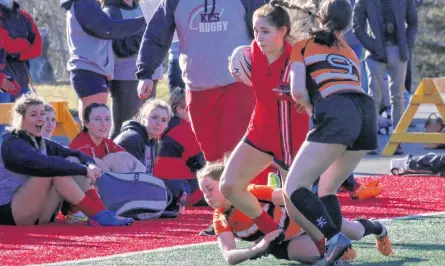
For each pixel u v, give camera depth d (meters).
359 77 17.08
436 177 33.25
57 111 34.25
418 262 18.27
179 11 25.52
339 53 16.92
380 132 49.53
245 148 17.86
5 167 24.16
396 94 42.75
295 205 16.53
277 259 18.83
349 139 16.42
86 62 30.66
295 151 17.92
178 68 39.09
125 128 27.39
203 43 25.55
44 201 24.50
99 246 21.28
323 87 16.61
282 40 17.64
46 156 23.91
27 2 94.88
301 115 17.78
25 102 24.03
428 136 40.72
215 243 21.17
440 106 41.44
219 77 25.44
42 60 94.06
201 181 18.14
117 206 25.39
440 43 97.56
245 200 17.69
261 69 17.78
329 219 16.39
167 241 21.75
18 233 23.23
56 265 18.95
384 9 41.69
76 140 26.39
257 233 18.28
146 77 25.80
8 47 31.34
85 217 24.83
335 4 17.05
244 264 18.47
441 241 20.67
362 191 28.03
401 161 34.28
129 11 33.22
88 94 30.75
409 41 43.31
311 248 18.06
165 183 26.95
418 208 26.31
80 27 30.52
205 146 26.16
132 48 32.84
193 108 26.00
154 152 27.59
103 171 25.66
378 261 18.47
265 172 20.72
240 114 25.30
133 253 20.11
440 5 98.75
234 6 25.53
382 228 18.78
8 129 24.28
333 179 17.36
